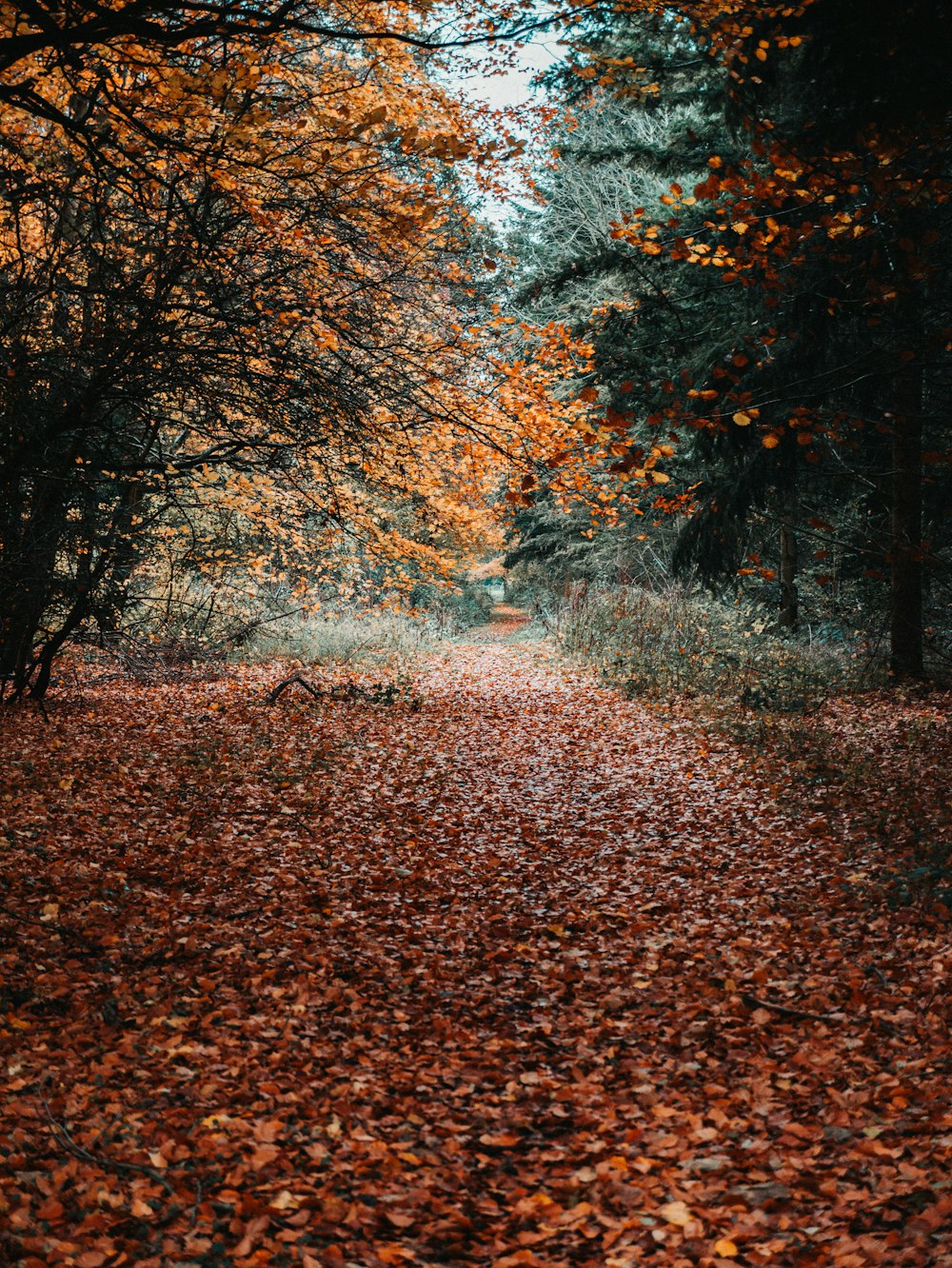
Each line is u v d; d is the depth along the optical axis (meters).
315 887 6.95
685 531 13.62
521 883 7.26
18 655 12.80
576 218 22.12
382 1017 4.92
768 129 5.87
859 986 5.08
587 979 5.45
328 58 8.28
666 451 5.91
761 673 15.46
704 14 5.83
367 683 17.30
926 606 16.12
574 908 6.68
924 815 7.98
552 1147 3.75
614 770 11.12
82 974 5.18
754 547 18.59
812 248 6.34
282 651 20.30
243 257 9.12
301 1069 4.32
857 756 10.38
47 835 7.66
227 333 9.02
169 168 8.57
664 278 13.72
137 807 8.69
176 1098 4.01
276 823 8.48
